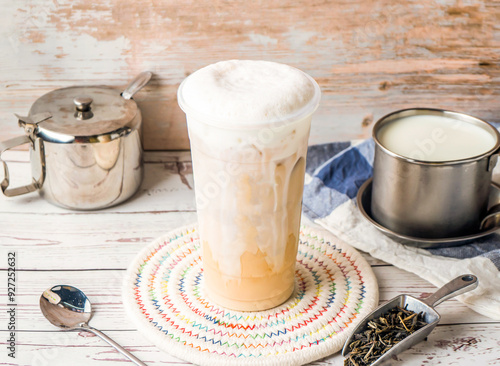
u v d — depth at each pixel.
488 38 0.82
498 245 0.72
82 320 0.65
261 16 0.80
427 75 0.84
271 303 0.66
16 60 0.82
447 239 0.71
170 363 0.62
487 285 0.68
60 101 0.79
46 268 0.71
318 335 0.63
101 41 0.81
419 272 0.69
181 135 0.87
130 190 0.79
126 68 0.83
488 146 0.71
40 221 0.77
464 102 0.86
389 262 0.71
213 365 0.61
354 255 0.72
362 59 0.83
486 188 0.71
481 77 0.84
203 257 0.65
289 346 0.62
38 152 0.76
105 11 0.80
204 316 0.65
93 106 0.79
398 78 0.84
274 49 0.82
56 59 0.82
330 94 0.85
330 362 0.62
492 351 0.62
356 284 0.68
